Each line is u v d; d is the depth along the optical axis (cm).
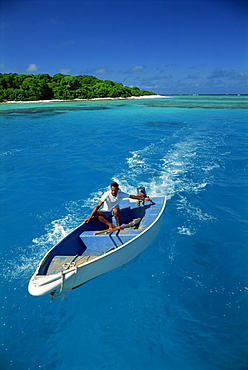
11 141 1655
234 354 357
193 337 383
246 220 697
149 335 388
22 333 395
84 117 2939
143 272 514
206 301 445
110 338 387
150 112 3528
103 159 1248
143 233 534
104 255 465
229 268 522
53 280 419
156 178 989
